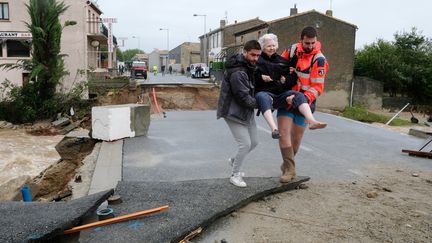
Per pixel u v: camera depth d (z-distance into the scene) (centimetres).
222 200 488
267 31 3142
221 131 1161
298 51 541
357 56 3903
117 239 378
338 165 754
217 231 438
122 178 627
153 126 1254
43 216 387
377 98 3412
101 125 973
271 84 538
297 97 518
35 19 2394
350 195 567
